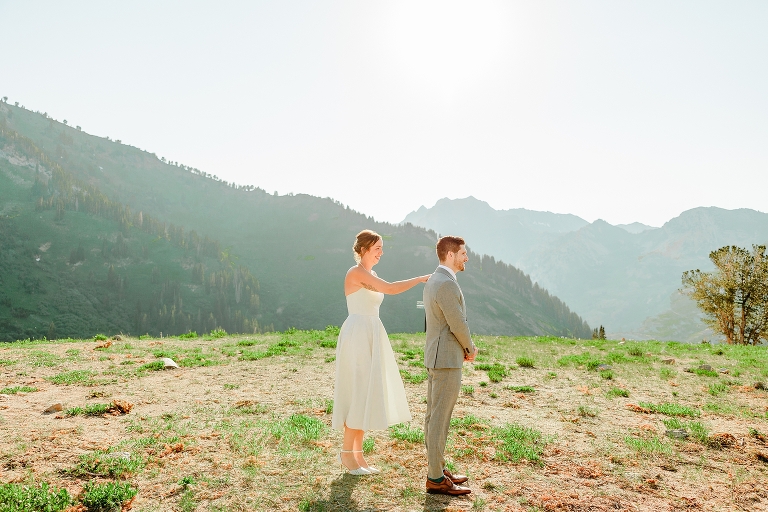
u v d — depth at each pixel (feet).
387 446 18.49
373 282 15.43
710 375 36.88
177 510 12.53
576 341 71.41
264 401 25.34
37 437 17.88
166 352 42.42
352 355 15.55
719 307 128.26
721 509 13.75
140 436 18.65
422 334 72.28
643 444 19.16
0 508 11.80
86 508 12.29
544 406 26.09
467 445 18.70
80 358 38.27
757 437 20.49
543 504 13.61
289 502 13.21
